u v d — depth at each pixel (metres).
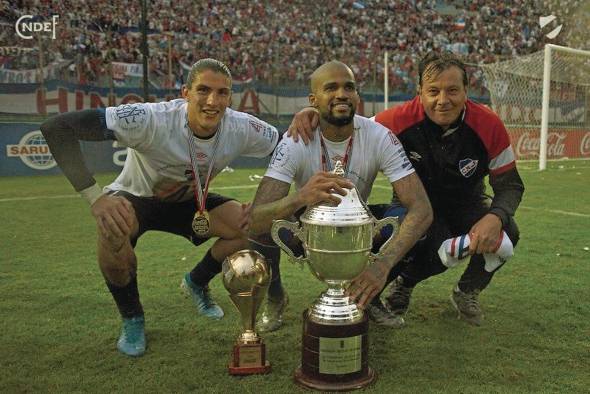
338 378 2.29
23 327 3.02
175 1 20.48
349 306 2.33
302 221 2.33
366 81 18.61
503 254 2.83
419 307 3.39
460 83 2.81
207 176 3.00
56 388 2.31
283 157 2.65
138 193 3.05
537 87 14.02
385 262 2.42
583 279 3.97
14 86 12.04
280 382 2.37
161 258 4.65
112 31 18.19
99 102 13.08
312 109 2.72
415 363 2.56
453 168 3.07
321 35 23.02
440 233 3.11
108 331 2.97
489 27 26.50
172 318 3.18
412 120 3.04
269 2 22.58
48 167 11.41
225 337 2.89
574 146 14.73
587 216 6.60
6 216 6.71
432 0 26.75
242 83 14.20
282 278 4.04
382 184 10.02
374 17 24.77
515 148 13.94
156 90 14.04
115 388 2.31
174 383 2.36
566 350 2.71
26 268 4.29
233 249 3.11
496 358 2.61
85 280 3.95
